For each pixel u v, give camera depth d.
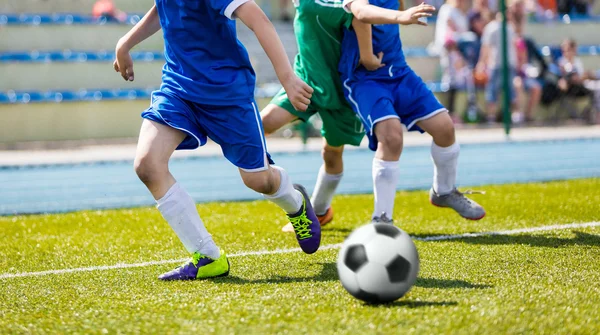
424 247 6.48
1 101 18.95
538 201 9.15
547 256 5.99
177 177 13.93
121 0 23.59
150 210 9.45
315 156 16.48
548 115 20.73
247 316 4.33
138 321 4.32
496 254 6.11
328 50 6.88
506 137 18.23
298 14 6.95
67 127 19.62
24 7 22.45
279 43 5.23
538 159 15.30
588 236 6.82
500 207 8.76
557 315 4.23
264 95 20.11
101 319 4.41
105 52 21.75
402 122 6.84
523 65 20.12
